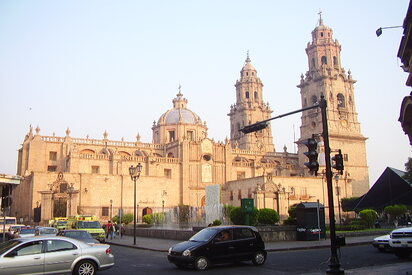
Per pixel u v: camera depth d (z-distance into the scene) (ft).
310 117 328.08
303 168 329.52
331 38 338.75
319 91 325.83
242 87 395.75
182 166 292.20
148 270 68.85
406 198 113.19
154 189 258.98
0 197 134.51
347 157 317.63
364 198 119.24
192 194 291.58
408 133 65.05
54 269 56.54
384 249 91.09
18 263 54.44
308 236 117.91
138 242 128.36
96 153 286.87
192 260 67.56
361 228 150.30
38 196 223.71
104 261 60.23
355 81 336.08
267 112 393.29
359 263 73.82
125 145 305.32
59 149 277.85
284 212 245.24
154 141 346.74
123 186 247.09
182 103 356.18
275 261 78.54
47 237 58.44
